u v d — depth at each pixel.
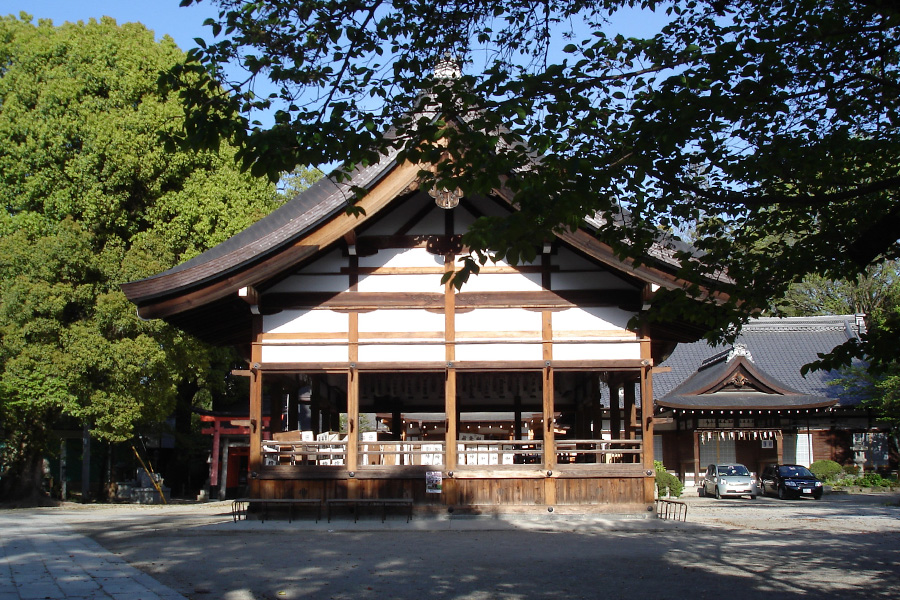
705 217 9.04
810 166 7.96
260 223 17.69
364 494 16.92
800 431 37.41
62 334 24.55
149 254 26.41
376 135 7.23
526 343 17.30
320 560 11.53
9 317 24.31
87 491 31.52
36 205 26.84
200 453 39.38
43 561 11.07
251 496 16.97
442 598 8.77
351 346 17.33
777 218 8.73
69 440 37.50
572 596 8.93
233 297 17.20
